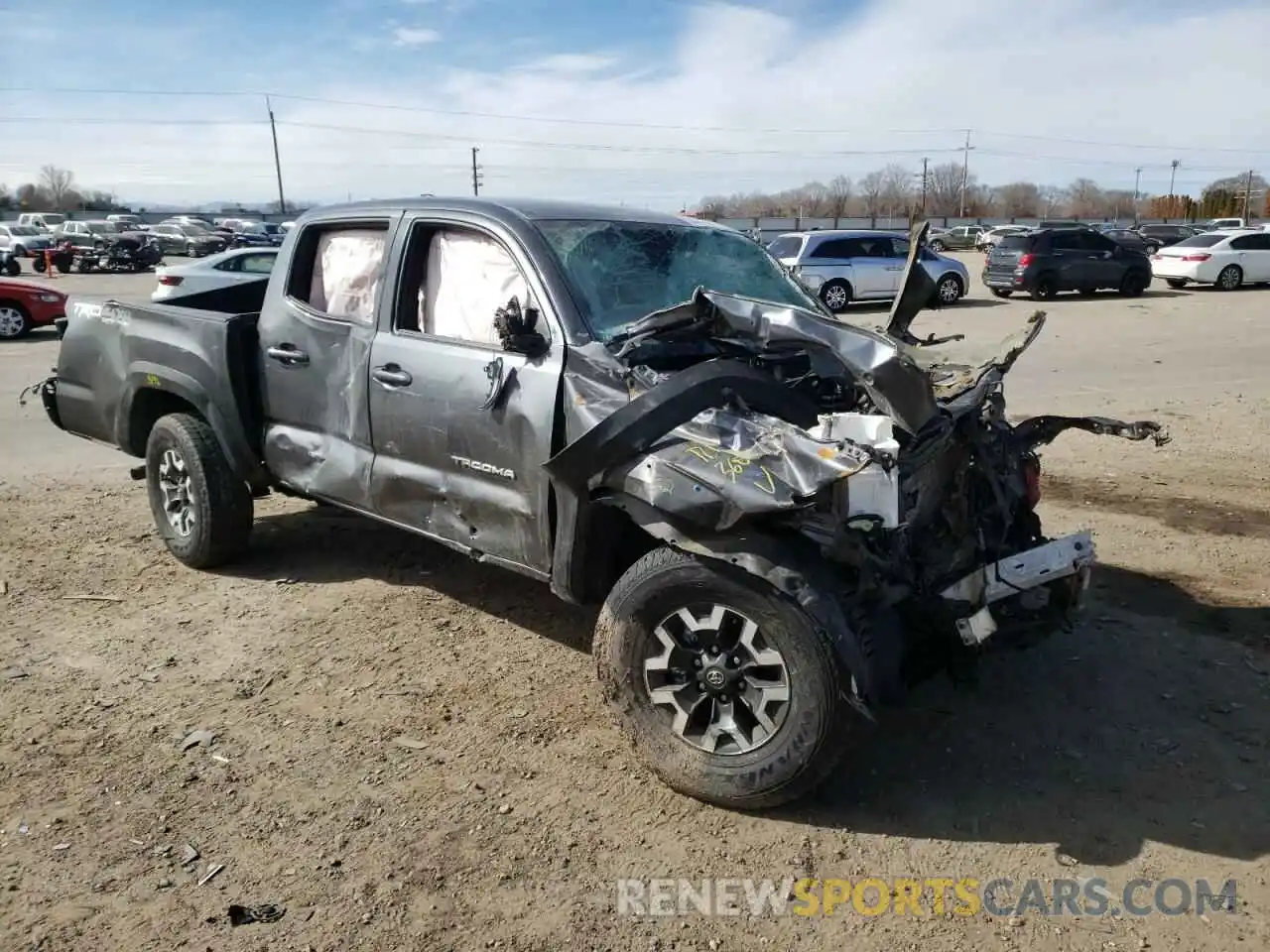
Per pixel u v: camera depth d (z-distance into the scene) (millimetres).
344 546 5871
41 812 3301
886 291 22438
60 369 6102
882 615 3244
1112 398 10578
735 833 3246
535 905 2908
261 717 3938
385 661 4414
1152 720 3904
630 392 3490
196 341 5121
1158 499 6727
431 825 3264
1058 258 24172
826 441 3115
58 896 2904
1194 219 90375
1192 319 19156
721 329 3547
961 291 23500
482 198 4414
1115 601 5023
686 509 3129
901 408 3207
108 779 3496
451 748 3729
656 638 3404
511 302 3760
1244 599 5031
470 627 4777
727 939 2787
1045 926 2828
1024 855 3127
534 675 4297
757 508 3010
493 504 3949
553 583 3713
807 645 3076
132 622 4824
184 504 5473
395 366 4273
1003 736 3803
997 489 3738
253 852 3117
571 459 3410
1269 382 11602
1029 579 3449
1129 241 44375
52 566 5539
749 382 3443
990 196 100750
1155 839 3193
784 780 3191
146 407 5676
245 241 48875
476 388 3949
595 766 3619
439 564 5578
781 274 4855
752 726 3338
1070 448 8172
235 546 5402
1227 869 3051
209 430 5289
